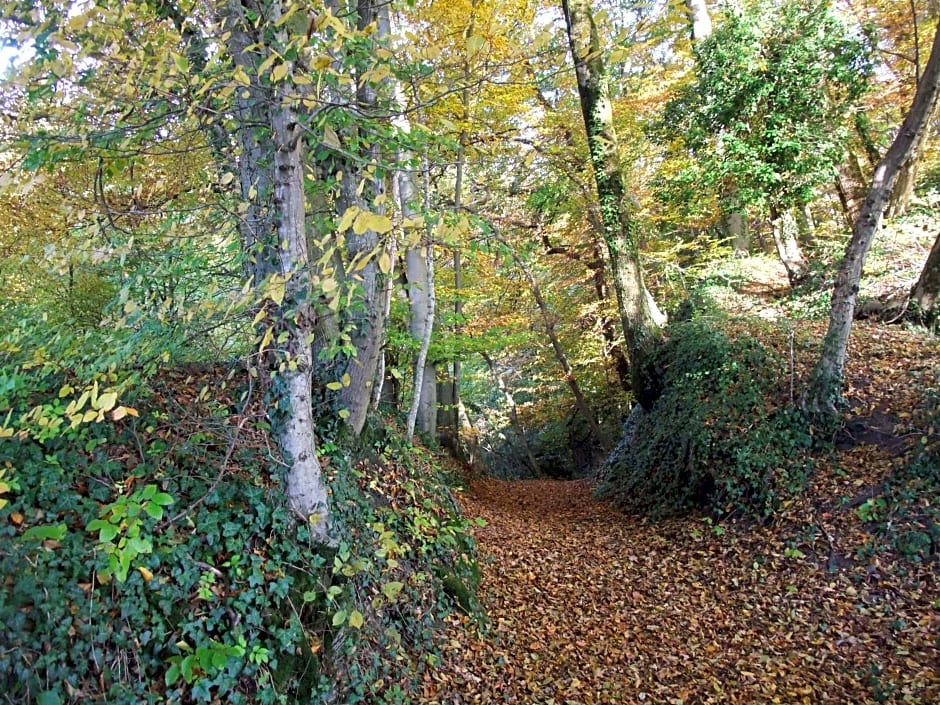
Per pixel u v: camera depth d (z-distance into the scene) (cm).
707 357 926
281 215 356
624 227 1087
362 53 364
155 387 446
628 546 791
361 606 433
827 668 464
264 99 322
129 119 348
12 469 287
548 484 1538
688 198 1148
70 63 286
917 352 800
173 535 351
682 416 895
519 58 320
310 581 397
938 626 475
